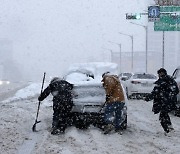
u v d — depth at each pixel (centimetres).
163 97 1048
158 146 906
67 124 1120
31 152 843
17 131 1068
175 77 1623
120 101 1054
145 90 2094
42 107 1617
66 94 1065
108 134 1042
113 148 883
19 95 2311
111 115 1050
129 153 837
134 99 2172
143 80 2106
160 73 1062
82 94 1103
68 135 1023
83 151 848
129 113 1512
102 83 1104
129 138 998
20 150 862
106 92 1052
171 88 1052
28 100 1956
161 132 1091
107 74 1073
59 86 1070
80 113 1099
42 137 1003
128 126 1183
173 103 1055
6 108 1552
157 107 1053
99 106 1089
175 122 1290
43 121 1247
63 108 1057
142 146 908
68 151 845
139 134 1054
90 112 1093
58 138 991
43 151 849
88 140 970
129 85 2139
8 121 1220
